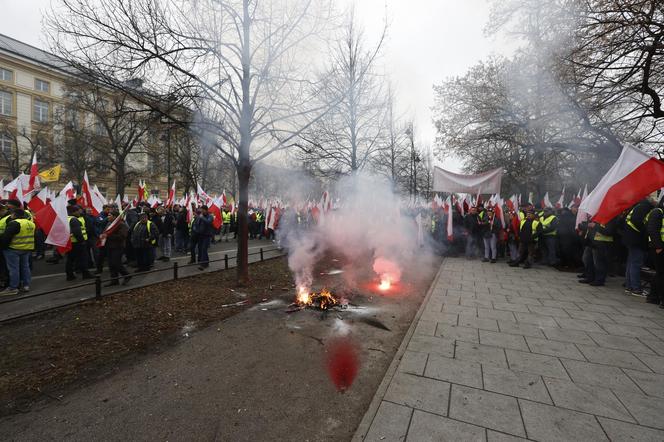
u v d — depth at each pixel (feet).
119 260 24.41
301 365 12.19
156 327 16.02
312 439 8.27
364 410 9.46
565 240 31.53
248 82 21.62
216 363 12.41
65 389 10.71
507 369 11.44
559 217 32.22
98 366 12.23
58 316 17.44
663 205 20.83
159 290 22.58
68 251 24.44
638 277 21.27
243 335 15.05
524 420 8.64
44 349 13.61
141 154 90.48
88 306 19.03
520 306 19.03
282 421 8.98
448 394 9.90
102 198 35.14
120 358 12.86
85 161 78.28
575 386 10.31
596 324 15.96
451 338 14.28
